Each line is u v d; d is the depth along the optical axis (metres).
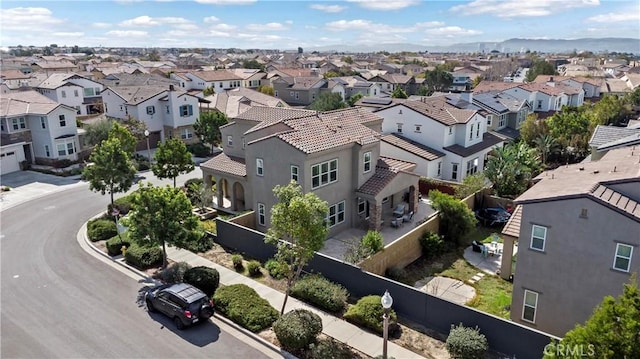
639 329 10.02
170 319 18.17
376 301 17.89
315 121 29.23
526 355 15.38
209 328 17.64
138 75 88.69
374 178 29.38
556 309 16.91
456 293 21.66
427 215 31.42
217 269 22.91
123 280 21.58
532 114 53.94
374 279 19.12
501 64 168.25
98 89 73.31
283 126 28.12
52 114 45.06
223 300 18.58
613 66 147.25
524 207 16.81
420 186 36.00
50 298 19.77
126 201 31.84
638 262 14.83
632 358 10.06
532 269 17.16
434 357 15.84
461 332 15.66
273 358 15.84
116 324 17.77
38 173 43.66
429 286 22.28
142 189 21.30
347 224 29.08
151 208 20.95
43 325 17.66
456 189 33.44
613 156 22.17
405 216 30.34
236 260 22.97
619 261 15.27
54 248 25.56
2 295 20.03
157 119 54.19
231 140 35.34
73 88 68.81
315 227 16.41
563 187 17.27
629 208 14.98
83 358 15.72
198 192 32.03
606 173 18.19
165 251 22.92
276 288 20.84
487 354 15.90
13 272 22.38
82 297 19.88
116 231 27.17
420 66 171.62
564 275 16.45
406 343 16.66
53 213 31.97
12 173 43.66
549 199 16.08
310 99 88.56
